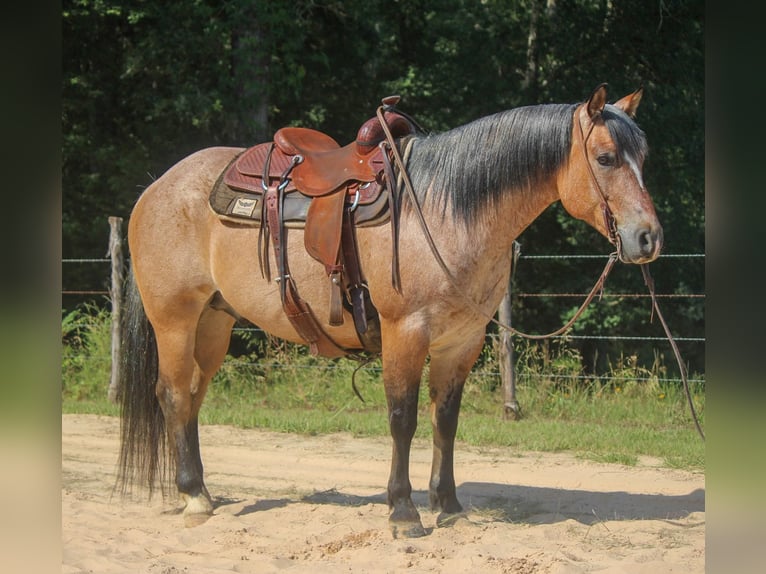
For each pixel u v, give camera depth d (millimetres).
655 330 12031
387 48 12898
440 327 4121
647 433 7402
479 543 4129
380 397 9219
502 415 8367
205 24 11719
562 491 5523
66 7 11359
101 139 12531
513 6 12711
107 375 10070
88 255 12695
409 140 4395
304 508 4922
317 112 12656
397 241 4113
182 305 4816
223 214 4633
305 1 12289
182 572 3746
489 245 4121
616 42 12445
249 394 9820
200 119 11453
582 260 12250
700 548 4066
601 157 3922
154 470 4965
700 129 11836
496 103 12562
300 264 4426
